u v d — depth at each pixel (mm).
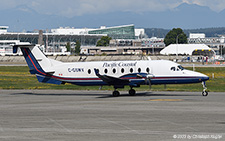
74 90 86562
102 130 36594
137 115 45094
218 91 78125
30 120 42750
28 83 107438
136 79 68688
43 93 79375
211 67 175125
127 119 42438
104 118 43375
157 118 42750
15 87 94812
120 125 38969
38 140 32812
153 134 34469
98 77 72312
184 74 67938
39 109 52031
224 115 44250
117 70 70625
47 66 75500
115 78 67562
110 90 85062
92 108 52156
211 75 134500
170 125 38500
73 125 39406
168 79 68438
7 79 120938
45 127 38500
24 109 52219
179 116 43875
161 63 69375
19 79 121812
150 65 69375
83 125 39344
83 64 73688
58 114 46969
